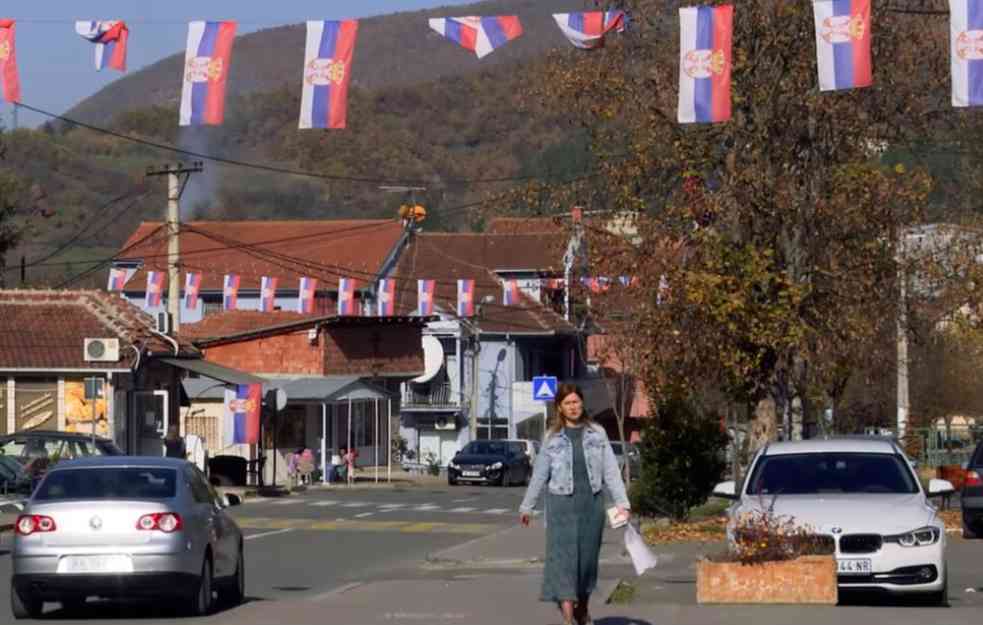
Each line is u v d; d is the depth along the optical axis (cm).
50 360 6744
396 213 15262
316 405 8481
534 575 3206
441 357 9850
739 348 3922
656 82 3953
